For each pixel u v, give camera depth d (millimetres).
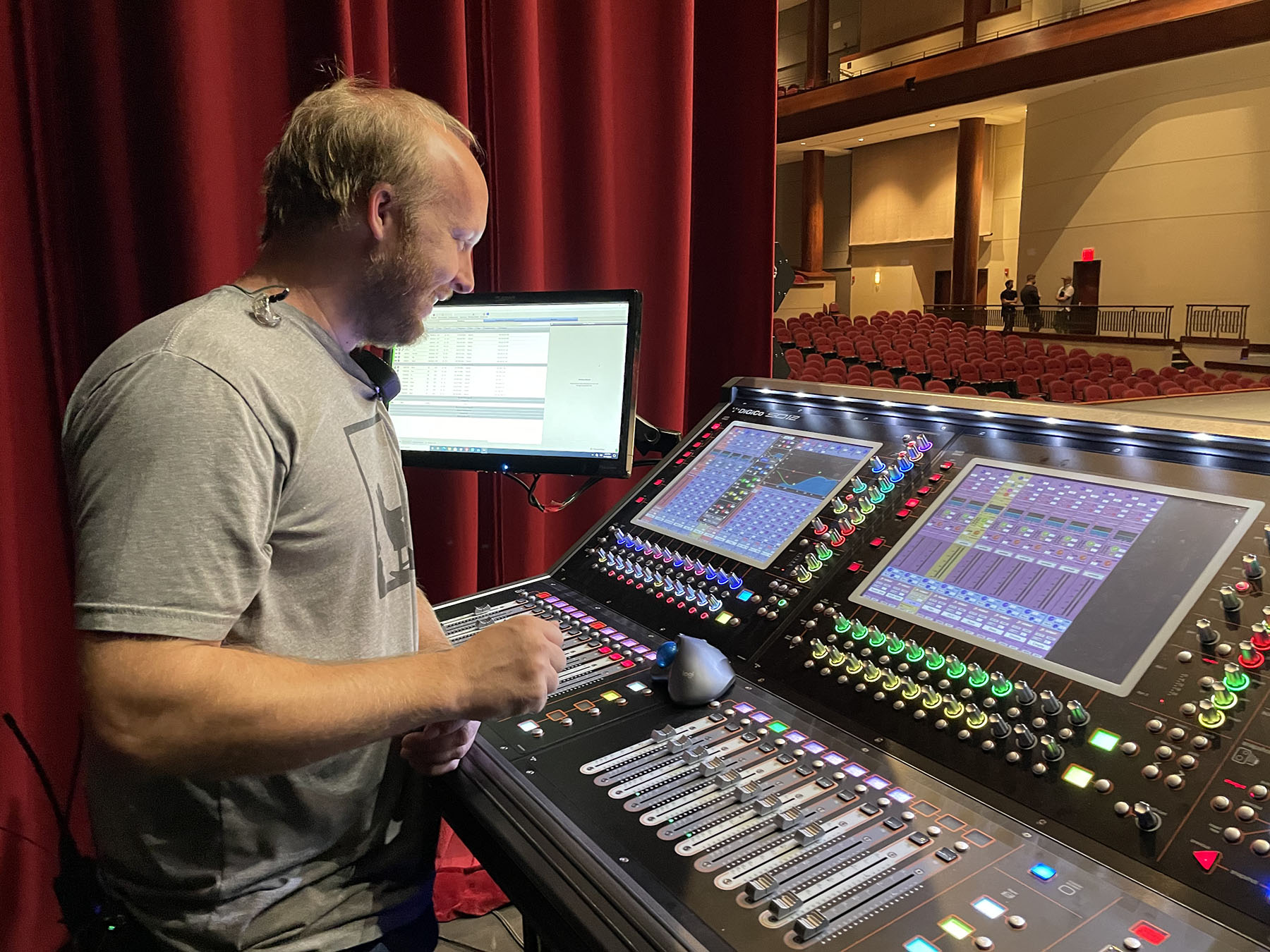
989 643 898
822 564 1111
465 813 926
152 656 747
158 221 1573
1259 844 647
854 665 958
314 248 955
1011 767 792
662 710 998
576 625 1225
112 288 1583
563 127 2070
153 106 1544
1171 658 791
